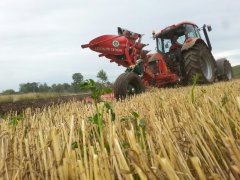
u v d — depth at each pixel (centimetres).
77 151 154
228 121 199
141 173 105
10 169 139
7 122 277
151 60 758
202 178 105
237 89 401
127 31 670
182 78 827
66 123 242
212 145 156
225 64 1077
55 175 134
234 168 107
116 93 584
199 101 270
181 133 172
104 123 213
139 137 186
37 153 155
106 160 125
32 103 903
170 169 103
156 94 493
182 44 840
